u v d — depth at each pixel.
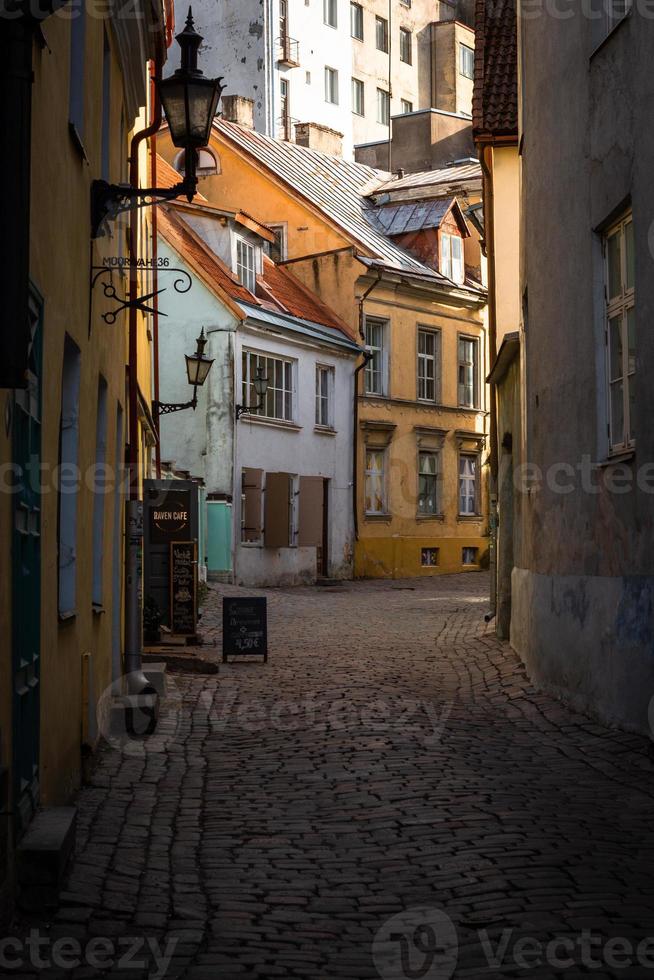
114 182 11.19
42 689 6.25
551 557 13.15
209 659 16.55
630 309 10.83
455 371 41.72
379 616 24.19
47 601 6.46
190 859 6.53
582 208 11.85
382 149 50.22
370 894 5.86
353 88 58.09
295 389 34.44
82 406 8.16
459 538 41.91
